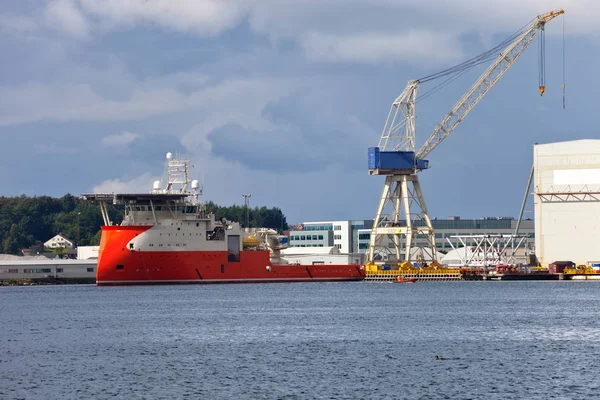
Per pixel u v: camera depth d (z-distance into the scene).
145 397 165.50
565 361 195.75
